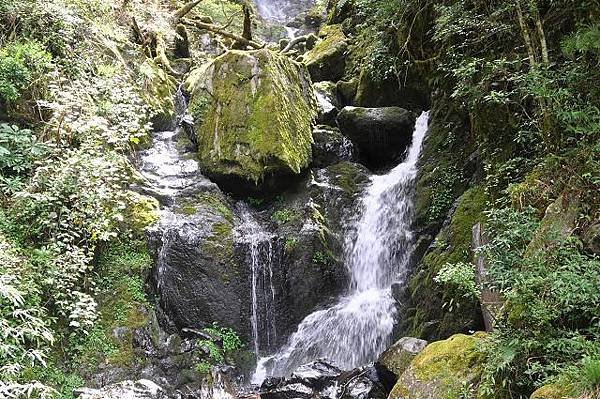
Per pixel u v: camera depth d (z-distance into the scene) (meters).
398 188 8.65
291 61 10.22
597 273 3.56
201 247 7.93
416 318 6.97
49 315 6.25
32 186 6.68
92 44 9.40
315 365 7.06
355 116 9.70
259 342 7.97
